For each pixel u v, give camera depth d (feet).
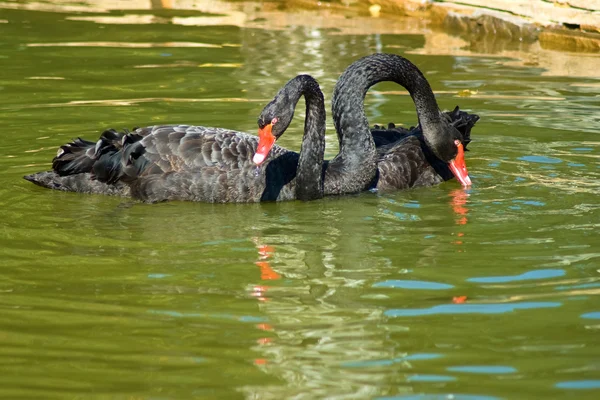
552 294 27.12
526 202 37.32
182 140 38.75
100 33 69.51
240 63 60.39
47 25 71.72
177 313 26.02
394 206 37.50
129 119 48.37
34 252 31.17
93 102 51.75
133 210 36.78
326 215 36.24
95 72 58.49
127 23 73.05
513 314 25.75
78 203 37.63
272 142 36.06
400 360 23.08
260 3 80.43
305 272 29.40
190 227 34.42
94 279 28.68
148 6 79.51
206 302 26.84
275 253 31.35
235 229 34.24
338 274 29.14
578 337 24.22
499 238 32.71
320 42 65.92
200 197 38.11
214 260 30.55
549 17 66.23
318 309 26.30
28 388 21.65
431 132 40.75
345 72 39.99
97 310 26.20
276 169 38.70
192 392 21.56
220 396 21.39
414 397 21.27
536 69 58.85
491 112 50.14
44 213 36.01
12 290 27.63
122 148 38.52
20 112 49.65
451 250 31.40
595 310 25.88
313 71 57.62
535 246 31.65
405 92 56.80
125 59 61.82
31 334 24.56
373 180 39.99
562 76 57.06
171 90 54.39
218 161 38.27
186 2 80.59
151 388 21.74
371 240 32.76
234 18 74.84
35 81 56.13
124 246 32.01
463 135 43.27
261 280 28.68
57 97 52.80
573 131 47.19
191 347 23.84
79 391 21.57
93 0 81.76
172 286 28.14
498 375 22.26
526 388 21.62
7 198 37.73
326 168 39.60
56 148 43.98
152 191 38.06
